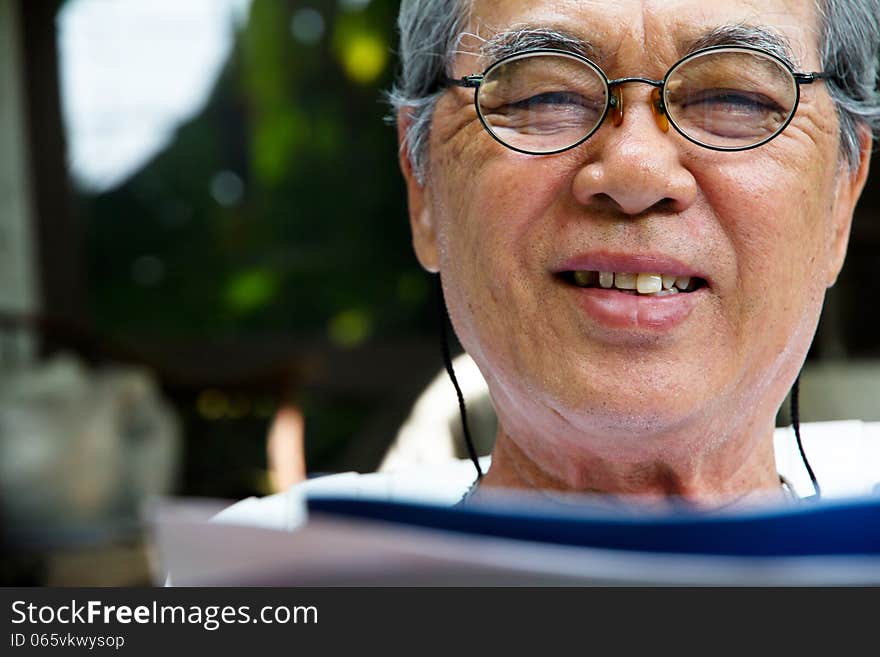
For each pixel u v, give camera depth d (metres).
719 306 1.33
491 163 1.36
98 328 6.34
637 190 1.26
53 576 3.54
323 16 6.32
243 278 6.45
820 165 1.37
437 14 1.48
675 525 0.79
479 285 1.41
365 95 6.32
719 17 1.31
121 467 3.99
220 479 5.13
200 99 6.31
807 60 1.36
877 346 4.20
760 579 0.74
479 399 2.54
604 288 1.35
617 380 1.31
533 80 1.33
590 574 0.74
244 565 0.78
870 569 0.74
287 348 6.27
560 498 1.51
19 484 3.81
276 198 6.42
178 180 6.39
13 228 5.98
